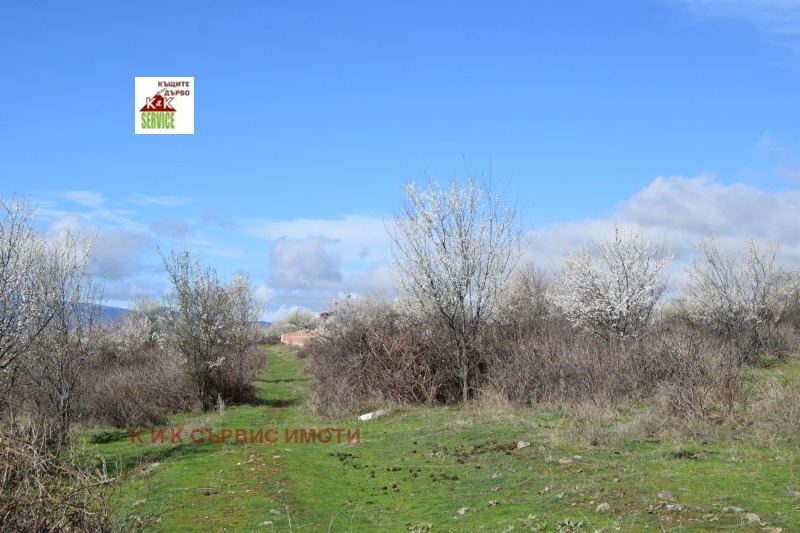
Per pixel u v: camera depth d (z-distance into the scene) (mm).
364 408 19641
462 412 17391
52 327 16484
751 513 7266
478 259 20500
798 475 8781
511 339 21375
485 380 19797
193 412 21891
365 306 33188
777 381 14148
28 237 14641
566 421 14508
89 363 26406
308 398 21859
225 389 23109
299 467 12250
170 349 23141
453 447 12703
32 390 16125
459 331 20281
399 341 20938
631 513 7668
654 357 16562
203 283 23203
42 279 15703
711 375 13758
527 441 12055
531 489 9227
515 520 7969
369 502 9695
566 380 17641
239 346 26719
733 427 11969
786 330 26359
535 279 27609
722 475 8984
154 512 8633
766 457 9883
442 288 20484
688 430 11906
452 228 20672
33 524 5754
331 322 26219
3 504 5668
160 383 22391
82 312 17828
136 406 19469
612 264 22672
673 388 13359
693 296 26828
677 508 7652
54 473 6301
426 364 20172
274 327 75125
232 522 8688
